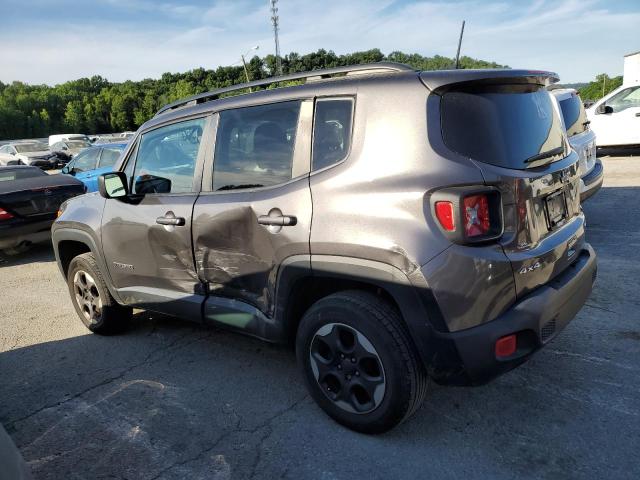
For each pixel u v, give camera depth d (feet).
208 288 10.82
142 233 11.85
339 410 8.86
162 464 8.54
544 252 8.03
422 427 8.89
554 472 7.57
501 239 7.54
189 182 11.10
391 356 7.90
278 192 9.21
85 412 10.43
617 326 12.12
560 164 9.02
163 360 12.55
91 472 8.50
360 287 8.66
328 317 8.55
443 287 7.38
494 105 8.00
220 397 10.53
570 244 8.96
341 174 8.43
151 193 12.04
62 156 84.84
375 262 7.88
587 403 9.21
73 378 12.02
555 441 8.26
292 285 9.07
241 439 9.03
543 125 8.91
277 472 8.09
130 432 9.55
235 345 13.14
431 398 9.75
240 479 8.01
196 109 11.18
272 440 8.91
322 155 8.86
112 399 10.84
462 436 8.57
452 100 7.80
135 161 12.61
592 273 9.48
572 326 12.27
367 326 8.04
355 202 8.12
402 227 7.62
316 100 9.07
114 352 13.32
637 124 36.22
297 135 9.23
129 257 12.44
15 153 85.46
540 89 9.33
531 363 10.75
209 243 10.39
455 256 7.31
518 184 7.68
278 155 9.49
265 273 9.51
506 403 9.42
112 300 13.93
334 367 8.79
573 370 10.35
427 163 7.64
